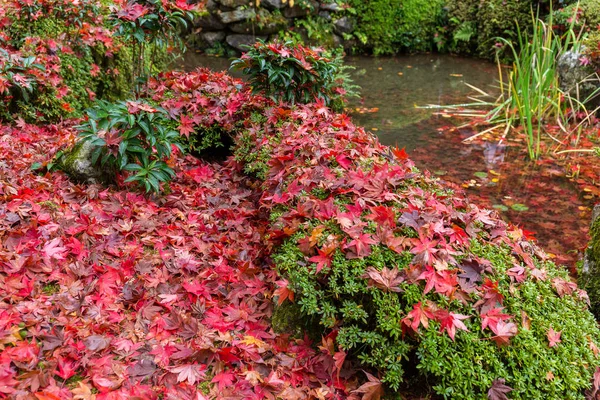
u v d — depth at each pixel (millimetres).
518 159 4188
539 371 1660
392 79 6410
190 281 2250
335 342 1850
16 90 3584
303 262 1924
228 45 7227
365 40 7660
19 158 2986
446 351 1653
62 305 1963
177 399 1637
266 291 2195
